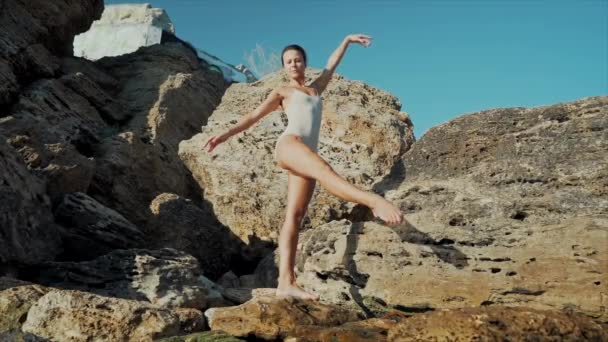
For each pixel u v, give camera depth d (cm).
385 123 978
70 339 523
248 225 950
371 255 624
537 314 441
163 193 1030
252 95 1119
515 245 561
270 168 962
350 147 959
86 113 1145
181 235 928
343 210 866
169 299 661
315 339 470
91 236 830
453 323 430
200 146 1028
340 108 1007
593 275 506
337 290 628
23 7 1225
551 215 570
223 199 971
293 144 528
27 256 716
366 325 489
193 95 1347
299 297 532
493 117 672
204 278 742
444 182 648
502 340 419
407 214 635
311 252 671
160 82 1339
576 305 504
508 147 642
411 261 598
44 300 546
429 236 602
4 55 1076
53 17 1278
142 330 534
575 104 633
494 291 543
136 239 872
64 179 903
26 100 1045
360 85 1077
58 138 1021
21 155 832
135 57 1479
